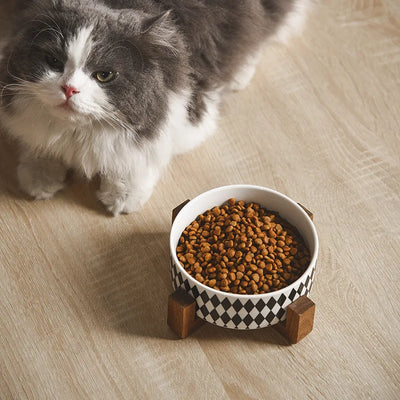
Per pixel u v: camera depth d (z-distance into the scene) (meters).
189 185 1.12
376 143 1.17
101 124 1.00
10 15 1.13
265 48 1.24
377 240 1.07
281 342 0.99
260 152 1.15
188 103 1.07
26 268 1.03
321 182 1.12
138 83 0.96
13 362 0.96
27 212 1.08
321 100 1.21
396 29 1.32
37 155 1.09
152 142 1.03
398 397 0.95
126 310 1.01
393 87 1.24
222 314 0.95
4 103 1.01
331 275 1.04
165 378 0.96
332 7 1.34
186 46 1.04
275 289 0.96
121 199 1.08
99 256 1.05
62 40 0.94
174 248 0.97
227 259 0.97
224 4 1.08
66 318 1.00
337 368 0.97
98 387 0.95
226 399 0.94
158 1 1.04
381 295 1.02
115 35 0.95
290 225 1.02
